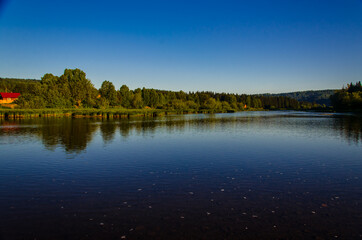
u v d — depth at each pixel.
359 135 33.91
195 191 12.42
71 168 16.91
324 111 141.12
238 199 11.34
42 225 9.00
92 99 104.88
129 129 42.31
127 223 9.10
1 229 8.71
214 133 37.06
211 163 18.28
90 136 33.09
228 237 8.09
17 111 69.44
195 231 8.48
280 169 16.53
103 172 15.95
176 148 24.47
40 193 12.25
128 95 130.50
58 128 43.12
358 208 10.27
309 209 10.20
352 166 17.23
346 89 170.88
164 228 8.71
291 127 46.50
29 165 17.72
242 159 19.58
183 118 76.88
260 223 9.03
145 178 14.66
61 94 96.81
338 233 8.31
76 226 8.91
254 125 51.41
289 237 8.09
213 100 151.75
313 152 22.23
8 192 12.40
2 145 25.88
